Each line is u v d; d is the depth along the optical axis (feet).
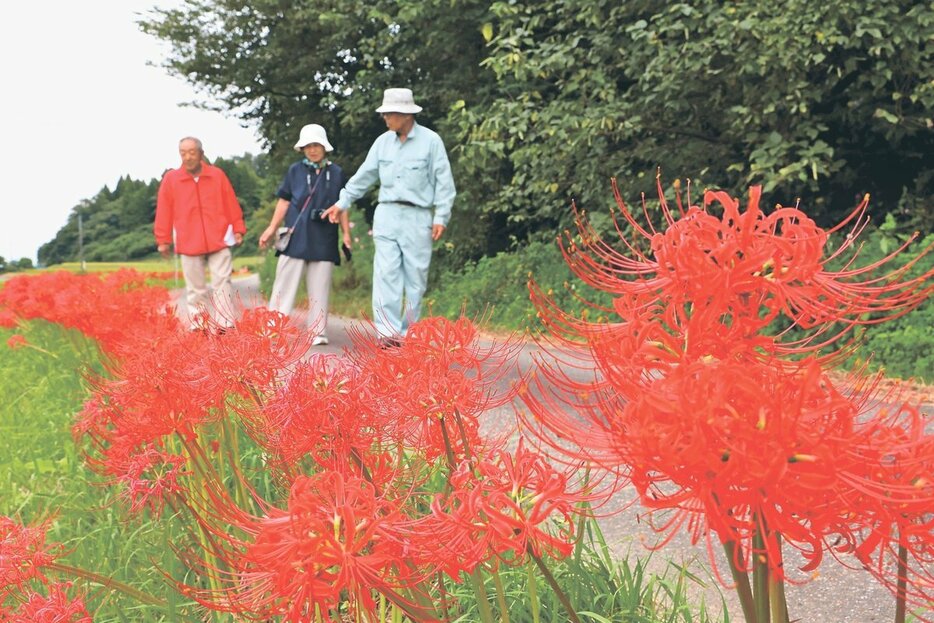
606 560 9.18
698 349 3.90
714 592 9.95
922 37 25.38
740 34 26.35
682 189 30.91
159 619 9.01
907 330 21.90
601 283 4.34
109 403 9.21
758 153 27.27
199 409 7.75
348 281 55.21
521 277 37.45
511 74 38.52
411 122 26.94
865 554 3.70
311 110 57.31
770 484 3.34
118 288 26.13
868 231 27.68
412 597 5.19
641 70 30.04
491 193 42.86
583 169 31.96
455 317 37.24
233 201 30.27
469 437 6.42
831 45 25.50
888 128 28.91
